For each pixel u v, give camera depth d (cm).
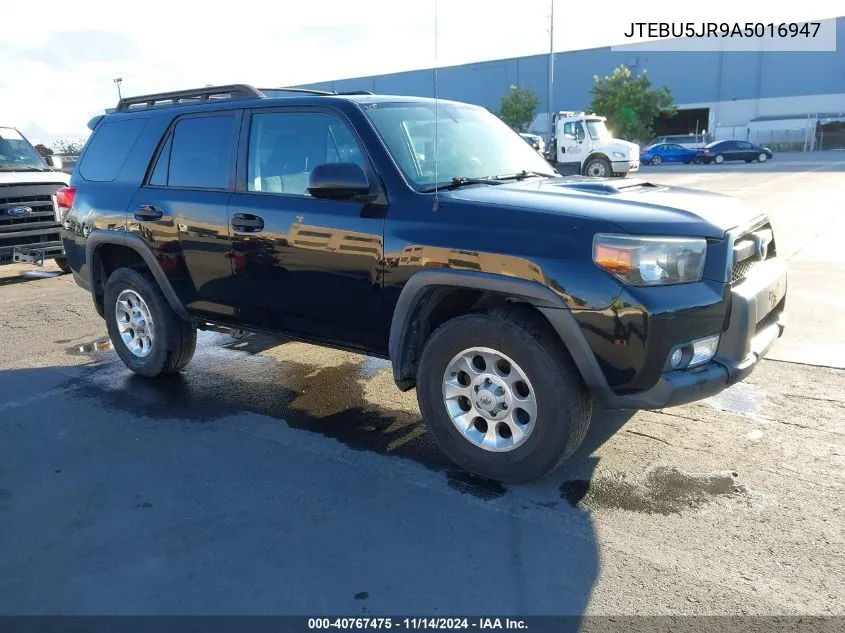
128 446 404
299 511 328
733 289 322
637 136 4544
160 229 464
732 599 259
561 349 321
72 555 297
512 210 325
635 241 297
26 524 322
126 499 343
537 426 327
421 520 318
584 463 368
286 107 411
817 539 295
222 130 441
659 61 5188
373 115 387
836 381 472
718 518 313
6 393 497
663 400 305
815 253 870
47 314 741
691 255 306
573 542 298
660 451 379
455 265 330
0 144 979
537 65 5328
